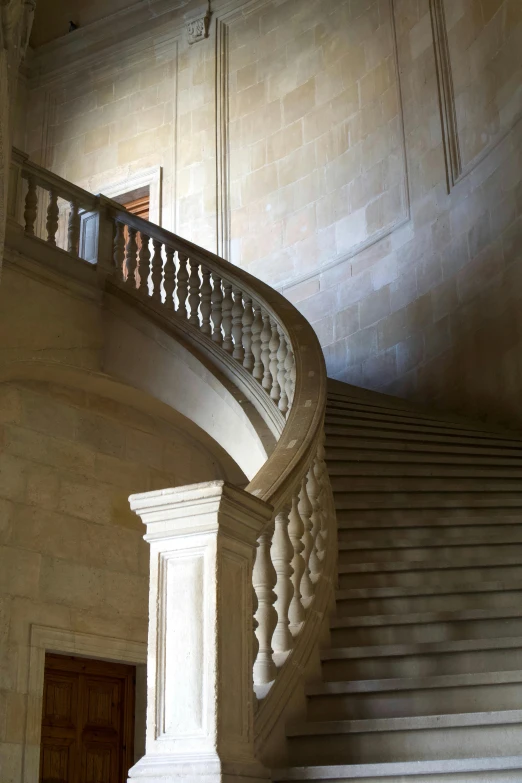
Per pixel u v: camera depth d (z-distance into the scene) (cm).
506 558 537
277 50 1341
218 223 1311
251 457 714
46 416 827
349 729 398
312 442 502
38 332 776
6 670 740
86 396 867
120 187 1415
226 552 365
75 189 841
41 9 1533
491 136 1007
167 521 368
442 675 434
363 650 457
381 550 563
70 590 805
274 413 705
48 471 816
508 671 411
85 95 1492
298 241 1240
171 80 1423
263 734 387
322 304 1193
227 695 346
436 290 1053
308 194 1247
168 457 931
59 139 1491
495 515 618
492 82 1016
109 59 1487
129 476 885
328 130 1248
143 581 870
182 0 1429
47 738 779
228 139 1348
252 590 381
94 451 860
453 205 1050
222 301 780
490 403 952
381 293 1128
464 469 707
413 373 1063
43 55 1530
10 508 777
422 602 508
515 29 984
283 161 1286
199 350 775
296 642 443
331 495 564
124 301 828
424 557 562
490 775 338
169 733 341
